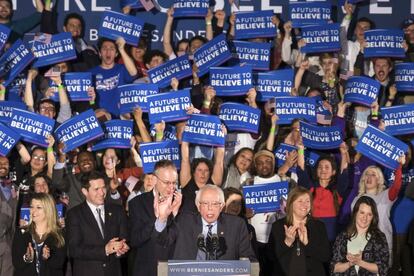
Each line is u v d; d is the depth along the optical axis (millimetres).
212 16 19344
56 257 13461
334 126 16922
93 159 15672
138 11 19531
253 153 16297
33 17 19141
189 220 11648
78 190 15469
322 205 15609
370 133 16250
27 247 13438
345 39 19188
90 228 13406
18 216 15578
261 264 14766
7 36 17891
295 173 16688
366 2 19656
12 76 17875
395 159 16156
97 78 18391
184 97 16766
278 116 17406
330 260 14016
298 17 18969
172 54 19078
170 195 11672
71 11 19391
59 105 17906
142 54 18812
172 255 12062
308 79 18703
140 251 12664
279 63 19031
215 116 15953
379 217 15547
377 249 13820
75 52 18234
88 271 13281
